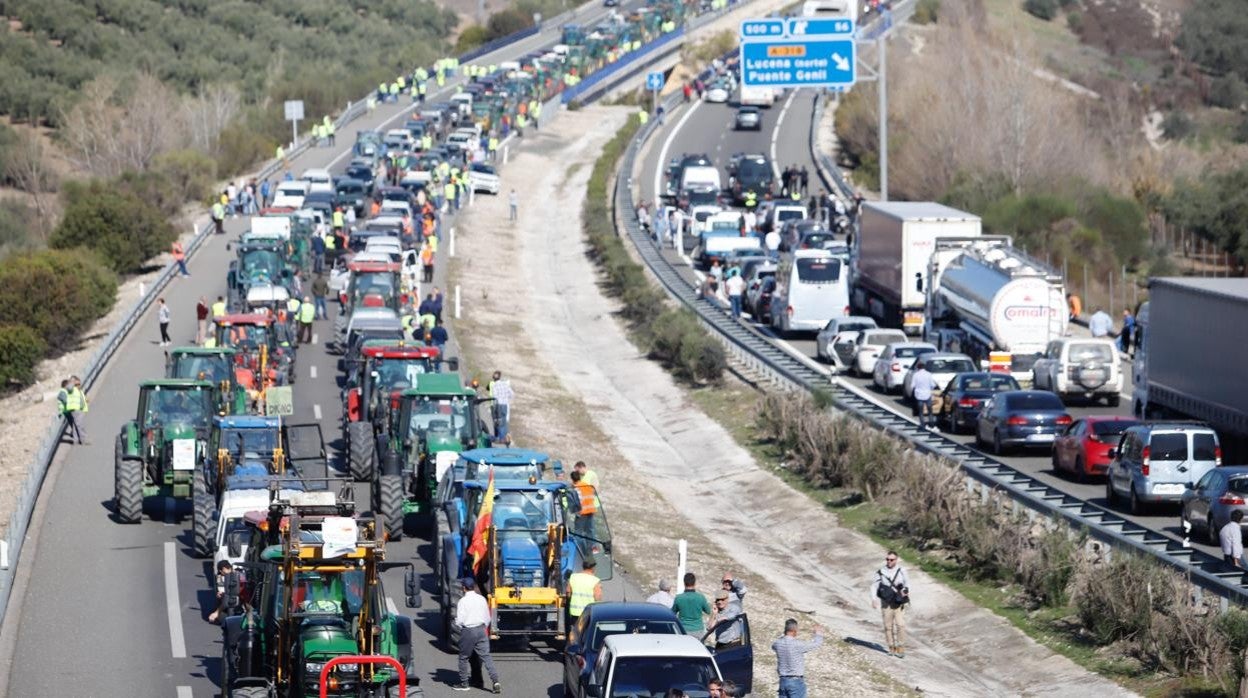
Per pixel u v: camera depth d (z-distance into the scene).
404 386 111.94
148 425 100.94
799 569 109.25
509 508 76.69
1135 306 197.75
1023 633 90.12
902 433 125.44
